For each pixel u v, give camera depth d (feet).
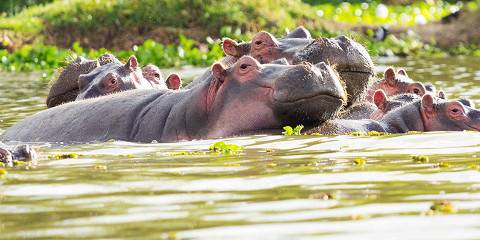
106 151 57.41
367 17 256.93
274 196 38.42
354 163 47.57
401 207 35.50
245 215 34.65
